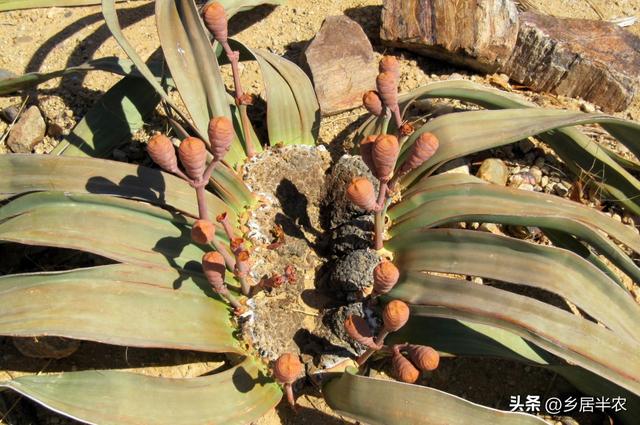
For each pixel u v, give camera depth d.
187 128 0.92
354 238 0.79
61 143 0.87
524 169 0.90
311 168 0.85
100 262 0.84
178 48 0.79
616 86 0.94
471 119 0.80
